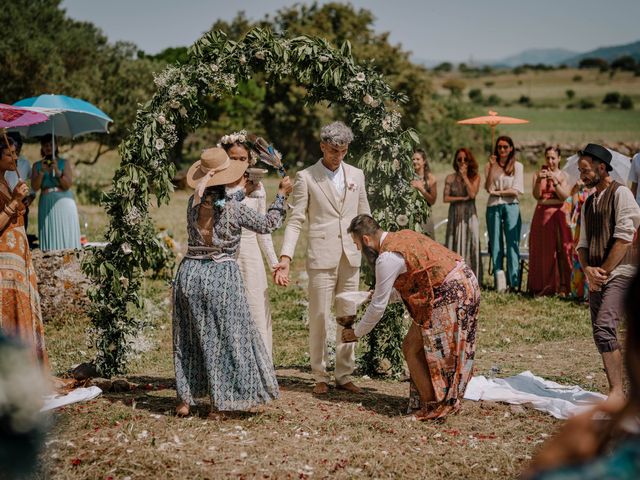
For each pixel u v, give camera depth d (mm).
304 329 9555
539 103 103438
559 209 11438
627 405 2086
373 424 5625
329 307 6535
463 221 11836
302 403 6246
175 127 6699
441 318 5598
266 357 5734
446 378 5660
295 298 11328
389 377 7250
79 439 5070
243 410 5836
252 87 34406
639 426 2074
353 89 6848
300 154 39562
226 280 5559
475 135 42812
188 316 5617
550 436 5418
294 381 7082
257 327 6285
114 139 25656
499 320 9930
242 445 5121
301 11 43469
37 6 29000
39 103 9922
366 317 5781
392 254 5613
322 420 5730
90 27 29422
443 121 42281
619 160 9109
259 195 6633
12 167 5891
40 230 10766
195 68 6691
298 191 6504
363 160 6922
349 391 6664
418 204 7020
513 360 7977
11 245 5898
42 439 2764
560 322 9797
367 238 5781
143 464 4691
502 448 5180
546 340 8953
